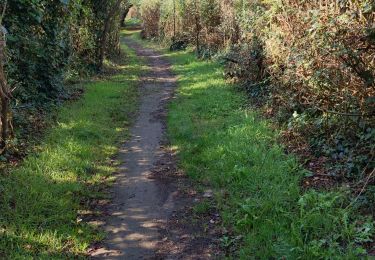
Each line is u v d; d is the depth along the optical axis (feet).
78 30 45.91
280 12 29.53
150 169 22.67
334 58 20.11
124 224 17.16
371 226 14.35
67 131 26.53
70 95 36.35
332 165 19.70
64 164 21.70
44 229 16.14
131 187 20.54
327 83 21.03
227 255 14.61
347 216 14.93
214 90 38.50
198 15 64.90
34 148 23.32
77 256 14.90
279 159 20.76
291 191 17.30
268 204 16.44
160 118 32.86
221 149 22.75
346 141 20.11
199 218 17.28
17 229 15.84
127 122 31.63
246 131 25.00
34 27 32.17
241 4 50.72
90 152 23.93
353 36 18.56
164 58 70.85
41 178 19.69
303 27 24.38
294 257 13.50
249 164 20.70
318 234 14.42
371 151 17.80
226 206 17.56
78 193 19.44
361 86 19.34
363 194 16.57
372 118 18.86
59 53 35.86
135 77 51.13
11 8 28.35
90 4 50.03
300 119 23.15
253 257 14.05
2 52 21.39
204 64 55.16
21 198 17.88
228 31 53.47
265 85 33.37
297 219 15.31
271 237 14.84
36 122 27.22
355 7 19.43
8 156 21.59
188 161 22.98
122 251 15.33
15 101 26.99
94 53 51.75
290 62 25.03
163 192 19.88
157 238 16.11
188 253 15.01
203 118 30.60
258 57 34.65
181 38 78.89
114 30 67.31
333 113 20.47
